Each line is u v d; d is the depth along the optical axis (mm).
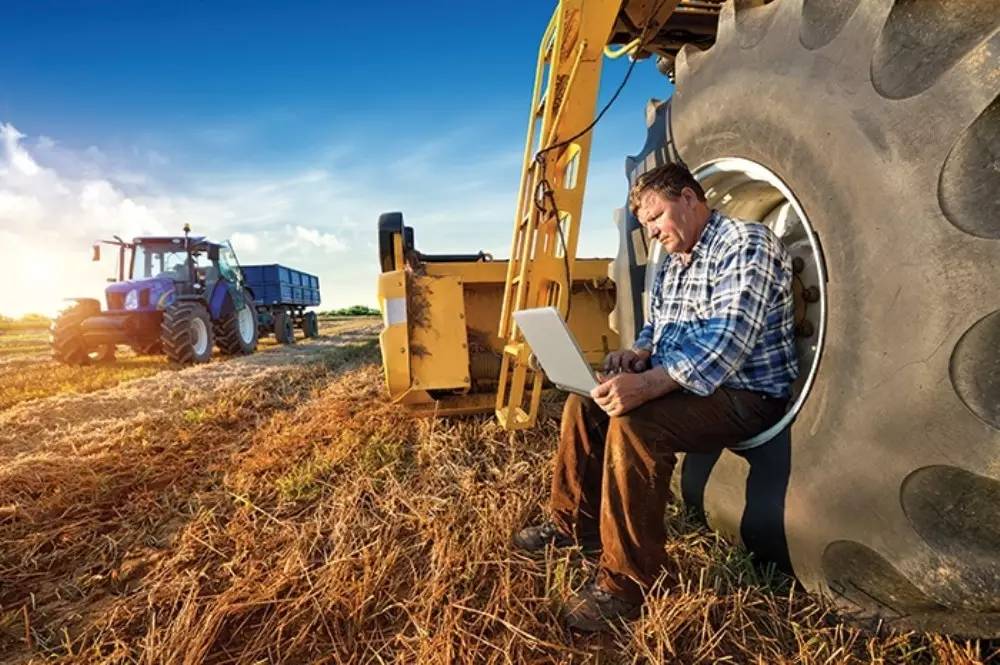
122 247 10172
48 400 6070
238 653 1781
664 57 3664
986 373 1253
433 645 1682
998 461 1220
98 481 3297
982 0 1323
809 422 1702
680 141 2398
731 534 2086
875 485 1487
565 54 3158
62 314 9133
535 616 1832
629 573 1791
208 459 3773
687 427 1771
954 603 1358
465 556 2180
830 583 1705
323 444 3824
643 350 2287
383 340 3746
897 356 1415
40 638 1922
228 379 6992
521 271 3318
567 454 2246
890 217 1428
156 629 1879
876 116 1468
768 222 2391
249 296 12648
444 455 3402
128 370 8594
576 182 3256
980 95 1248
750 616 1767
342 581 2043
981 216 1256
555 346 1929
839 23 1621
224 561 2352
